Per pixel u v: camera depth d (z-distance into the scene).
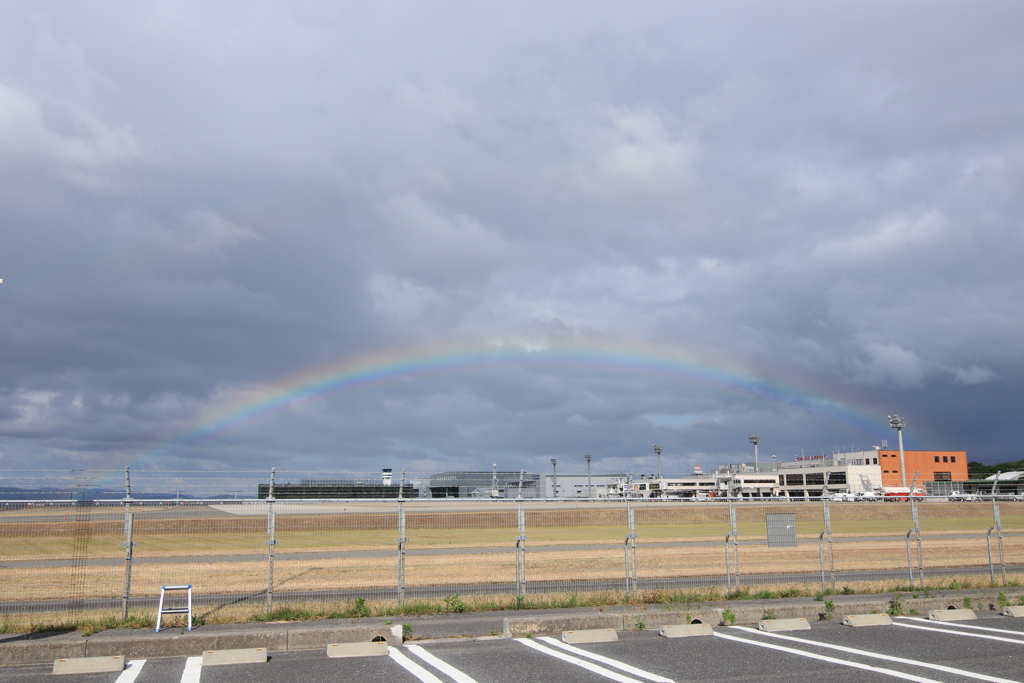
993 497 21.84
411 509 30.20
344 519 32.56
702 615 15.97
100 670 12.00
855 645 13.43
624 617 15.45
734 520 19.42
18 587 20.80
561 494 75.31
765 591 19.09
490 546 30.83
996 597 17.98
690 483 165.00
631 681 10.73
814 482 162.62
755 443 162.38
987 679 10.70
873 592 19.39
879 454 162.12
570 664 11.98
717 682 10.64
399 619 15.50
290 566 24.83
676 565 26.05
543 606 17.20
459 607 16.66
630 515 18.38
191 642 13.37
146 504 16.52
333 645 12.95
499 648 13.47
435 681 10.89
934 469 165.75
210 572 23.55
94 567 24.45
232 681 11.09
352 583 21.44
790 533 19.64
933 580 21.47
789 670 11.38
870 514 67.12
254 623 15.24
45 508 20.31
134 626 14.91
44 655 12.90
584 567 25.38
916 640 13.91
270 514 16.52
